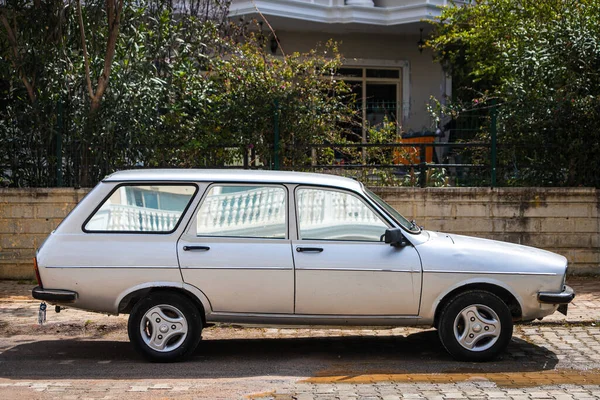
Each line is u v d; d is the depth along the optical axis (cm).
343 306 706
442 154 1501
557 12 1346
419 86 1862
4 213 1118
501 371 697
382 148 1228
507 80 1260
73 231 714
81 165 1132
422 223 1136
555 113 1139
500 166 1169
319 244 710
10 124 1134
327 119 1189
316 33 1783
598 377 678
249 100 1148
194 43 1191
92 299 705
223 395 619
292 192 723
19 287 1080
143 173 737
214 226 715
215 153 1154
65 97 1149
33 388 638
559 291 721
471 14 1580
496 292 732
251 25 1633
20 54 1127
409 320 713
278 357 755
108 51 1100
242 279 702
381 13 1695
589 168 1156
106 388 638
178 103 1154
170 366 711
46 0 1129
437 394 622
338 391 630
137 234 712
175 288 712
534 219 1139
